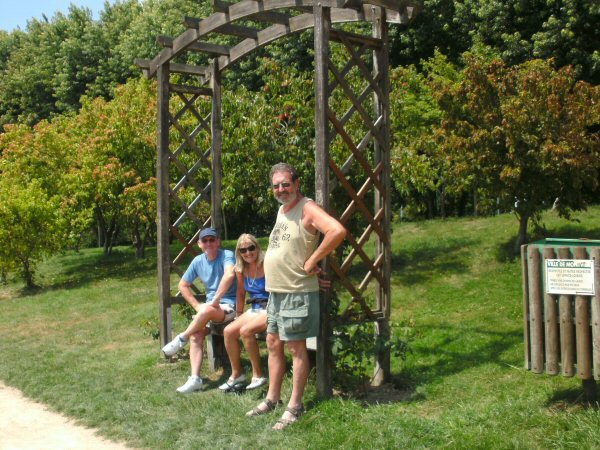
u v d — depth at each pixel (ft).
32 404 21.39
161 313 25.41
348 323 19.31
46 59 118.32
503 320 26.73
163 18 96.73
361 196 19.56
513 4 63.67
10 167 63.93
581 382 17.51
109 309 39.99
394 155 40.81
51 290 52.49
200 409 18.69
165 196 25.58
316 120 18.35
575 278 14.84
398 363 22.36
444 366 21.44
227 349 20.35
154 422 18.10
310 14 21.63
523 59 62.34
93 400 20.67
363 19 20.52
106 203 62.34
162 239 25.49
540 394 16.99
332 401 17.48
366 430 15.40
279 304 17.46
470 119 40.65
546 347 15.42
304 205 17.42
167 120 25.67
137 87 64.64
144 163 61.11
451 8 69.05
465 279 36.37
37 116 116.26
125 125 59.57
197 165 26.76
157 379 22.54
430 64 60.44
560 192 38.47
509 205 38.65
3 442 17.72
